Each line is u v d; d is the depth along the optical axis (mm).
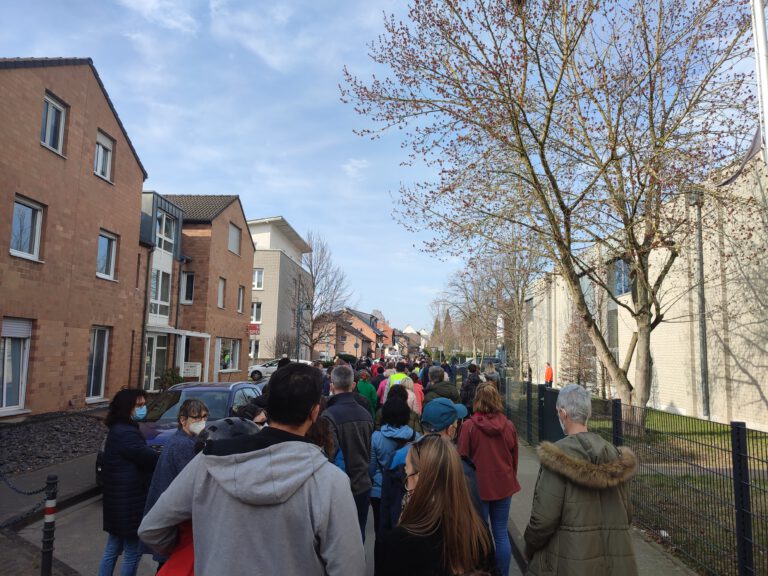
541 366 34156
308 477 1913
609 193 10336
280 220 44281
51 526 4648
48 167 14109
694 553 4766
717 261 13211
